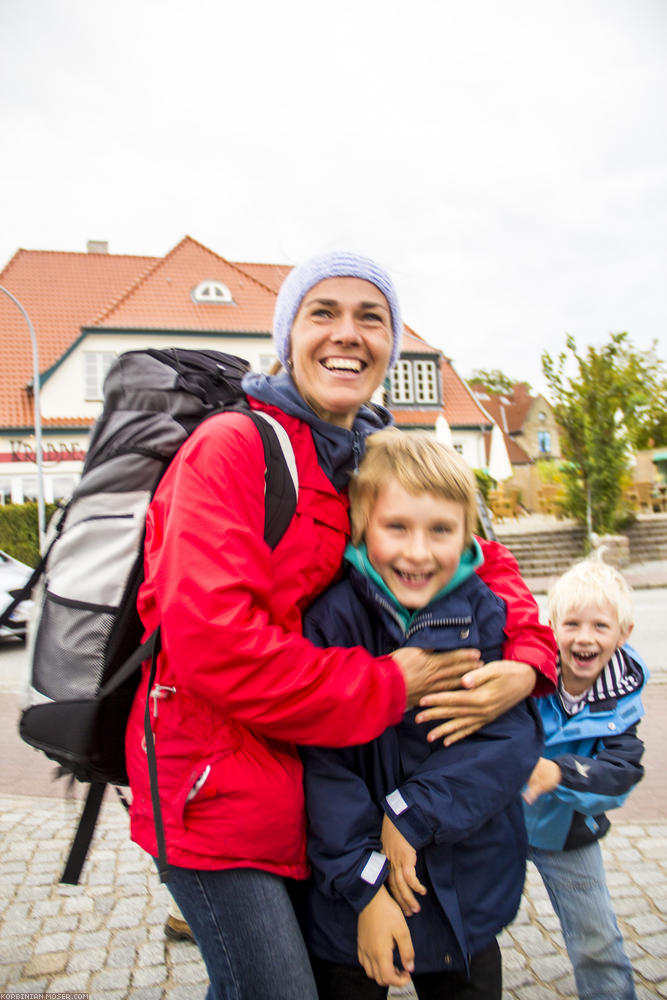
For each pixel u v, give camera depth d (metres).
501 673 1.67
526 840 1.83
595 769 2.12
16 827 4.41
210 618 1.42
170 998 2.76
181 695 1.58
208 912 1.56
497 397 63.41
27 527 19.95
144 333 28.02
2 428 26.67
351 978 1.70
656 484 29.72
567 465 20.77
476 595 1.78
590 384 19.81
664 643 9.85
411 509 1.66
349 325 1.82
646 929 3.12
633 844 3.99
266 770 1.56
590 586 2.33
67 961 3.00
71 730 1.68
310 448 1.76
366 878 1.55
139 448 1.70
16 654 10.11
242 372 1.96
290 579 1.64
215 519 1.49
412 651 1.62
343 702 1.47
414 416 30.66
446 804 1.60
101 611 1.67
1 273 30.02
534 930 3.16
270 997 1.53
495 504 23.62
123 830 4.36
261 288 30.48
